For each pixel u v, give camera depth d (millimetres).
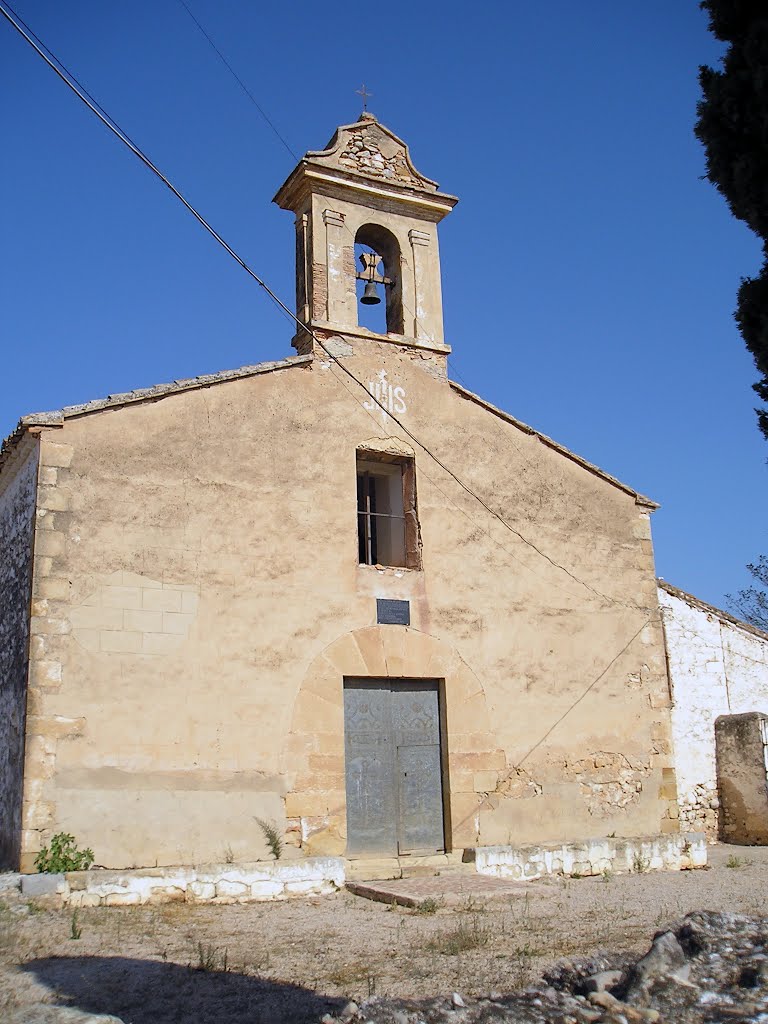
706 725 16391
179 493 11414
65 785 10031
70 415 10891
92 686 10406
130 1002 6359
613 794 13562
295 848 11125
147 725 10602
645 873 12547
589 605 14133
